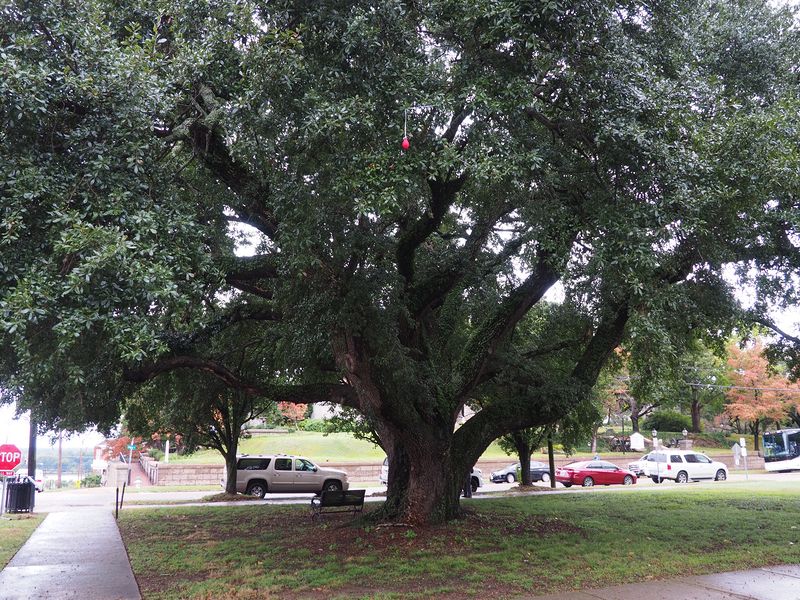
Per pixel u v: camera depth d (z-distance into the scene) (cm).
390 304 941
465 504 1689
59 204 620
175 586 804
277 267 950
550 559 928
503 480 3478
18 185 598
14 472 1808
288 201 782
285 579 822
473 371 1263
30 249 606
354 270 910
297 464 2402
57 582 836
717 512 1517
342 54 812
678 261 1012
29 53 654
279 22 840
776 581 813
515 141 832
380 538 1088
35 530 1330
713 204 868
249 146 812
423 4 864
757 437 4641
